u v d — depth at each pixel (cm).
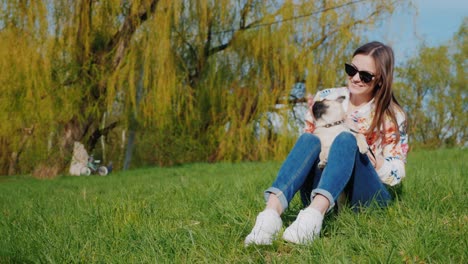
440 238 244
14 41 1455
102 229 332
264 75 1645
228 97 1669
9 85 1458
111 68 1565
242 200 392
